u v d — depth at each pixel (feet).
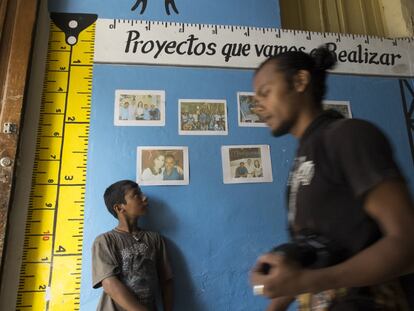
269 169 7.16
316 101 2.66
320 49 2.88
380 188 1.96
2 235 5.82
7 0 7.02
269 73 2.70
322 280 1.90
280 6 9.05
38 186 6.43
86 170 6.63
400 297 2.22
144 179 6.74
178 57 7.48
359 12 9.57
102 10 7.55
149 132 6.99
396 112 8.07
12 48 6.73
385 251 1.82
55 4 7.45
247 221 6.86
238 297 6.47
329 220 2.27
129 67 7.28
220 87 7.47
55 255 6.15
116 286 5.42
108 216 6.47
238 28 7.87
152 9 7.72
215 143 7.13
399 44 8.55
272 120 2.70
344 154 2.16
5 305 5.80
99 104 7.00
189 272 6.44
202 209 6.77
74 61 7.18
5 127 6.29
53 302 5.94
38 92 6.91
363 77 8.15
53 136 6.72
